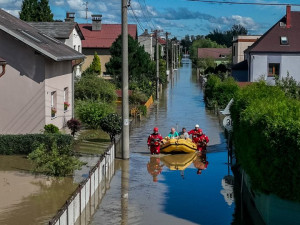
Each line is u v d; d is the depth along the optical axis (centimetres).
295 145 1149
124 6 2072
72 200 1216
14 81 2272
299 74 4625
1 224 1262
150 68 5325
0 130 2297
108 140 2484
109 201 1538
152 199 1571
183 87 6481
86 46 5928
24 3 5194
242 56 6488
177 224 1332
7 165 1878
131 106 3875
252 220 1365
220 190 1694
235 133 1762
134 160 2170
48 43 2514
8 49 2255
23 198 1480
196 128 2417
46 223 1275
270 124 1203
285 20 4888
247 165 1387
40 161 1725
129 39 4828
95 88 3606
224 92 4025
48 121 2330
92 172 1509
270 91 1903
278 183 1187
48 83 2325
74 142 2289
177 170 1995
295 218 1209
